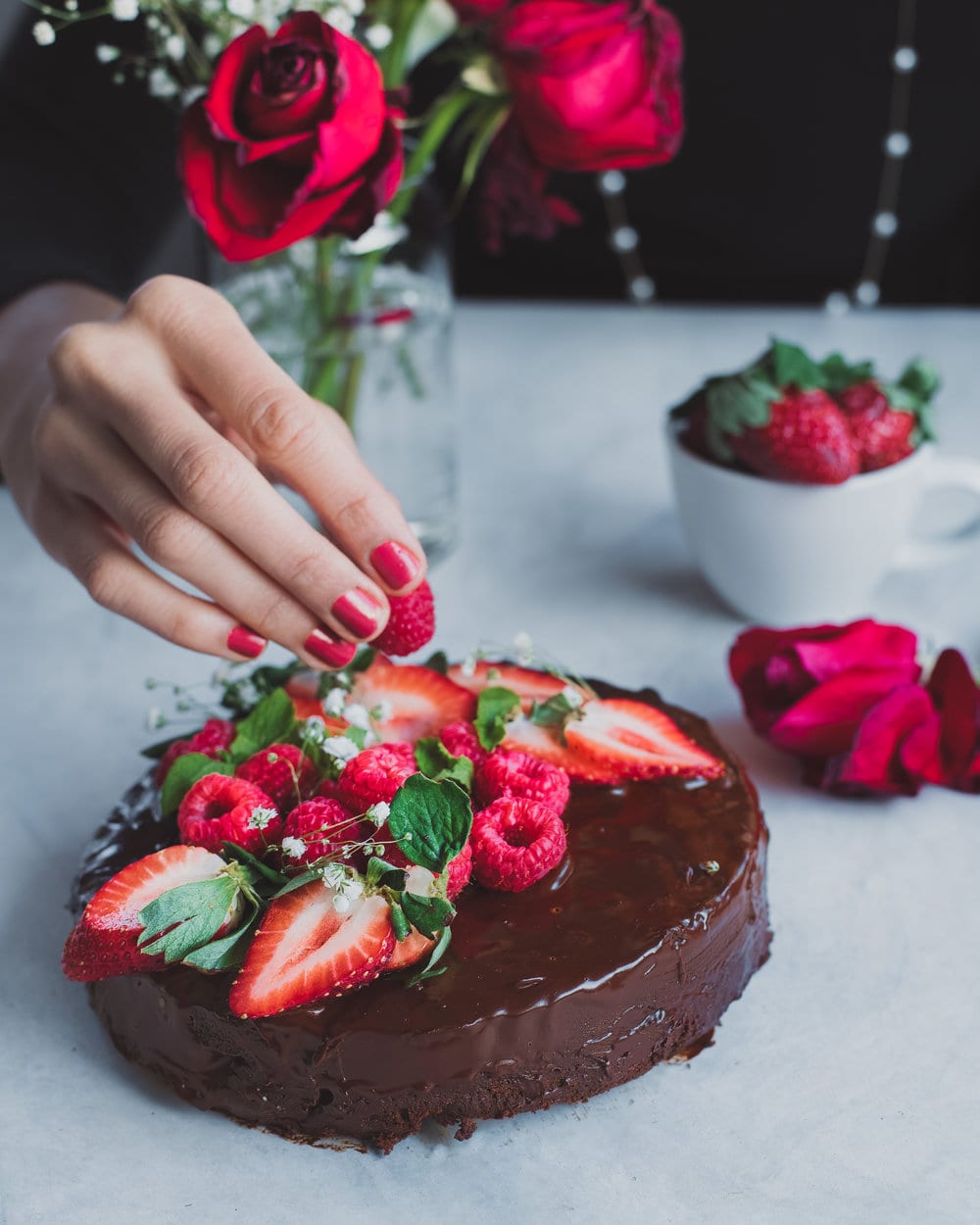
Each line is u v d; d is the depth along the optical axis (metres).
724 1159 0.49
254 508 0.51
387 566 0.52
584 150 0.63
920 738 0.59
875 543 0.65
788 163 1.04
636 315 0.98
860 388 0.64
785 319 0.95
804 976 0.54
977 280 1.07
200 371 0.53
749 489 0.64
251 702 0.57
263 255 0.56
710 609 0.70
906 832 0.59
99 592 0.54
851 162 1.04
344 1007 0.48
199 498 0.51
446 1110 0.49
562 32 0.61
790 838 0.59
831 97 1.02
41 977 0.55
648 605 0.70
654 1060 0.51
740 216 1.07
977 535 0.69
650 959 0.49
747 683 0.62
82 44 0.79
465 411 0.85
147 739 0.64
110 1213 0.48
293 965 0.48
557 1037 0.49
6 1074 0.52
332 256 0.63
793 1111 0.50
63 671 0.67
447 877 0.49
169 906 0.48
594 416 0.84
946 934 0.55
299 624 0.52
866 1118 0.50
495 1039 0.48
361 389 0.66
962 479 0.66
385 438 0.68
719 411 0.64
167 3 0.62
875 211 1.05
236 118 0.55
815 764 0.61
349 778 0.50
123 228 0.80
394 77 0.64
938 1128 0.49
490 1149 0.49
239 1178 0.49
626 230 1.08
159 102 0.82
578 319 0.97
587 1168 0.49
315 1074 0.49
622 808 0.54
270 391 0.52
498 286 1.10
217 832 0.50
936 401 0.82
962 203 1.05
